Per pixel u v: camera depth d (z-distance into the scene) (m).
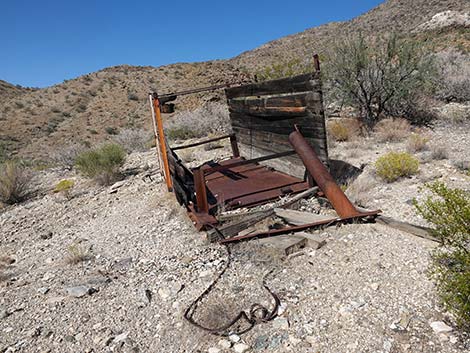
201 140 14.85
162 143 7.42
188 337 3.45
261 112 8.27
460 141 8.63
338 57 12.21
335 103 13.43
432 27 48.44
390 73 11.44
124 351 3.40
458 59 17.45
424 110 11.71
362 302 3.49
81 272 5.18
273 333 3.31
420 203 5.40
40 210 9.27
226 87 10.18
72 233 7.19
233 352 3.17
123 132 19.45
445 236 3.29
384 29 58.69
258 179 7.79
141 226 6.72
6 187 10.72
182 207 6.88
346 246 4.53
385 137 9.85
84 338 3.65
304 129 6.79
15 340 3.76
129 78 61.88
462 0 54.03
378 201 5.80
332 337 3.16
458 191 3.28
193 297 4.05
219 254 4.93
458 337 2.93
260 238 5.07
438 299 3.34
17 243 7.25
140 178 10.25
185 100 35.75
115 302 4.19
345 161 8.29
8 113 53.88
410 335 3.03
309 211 5.86
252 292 3.97
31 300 4.54
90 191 10.16
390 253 4.20
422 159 7.55
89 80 64.50
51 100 57.91
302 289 3.87
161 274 4.68
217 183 7.88
